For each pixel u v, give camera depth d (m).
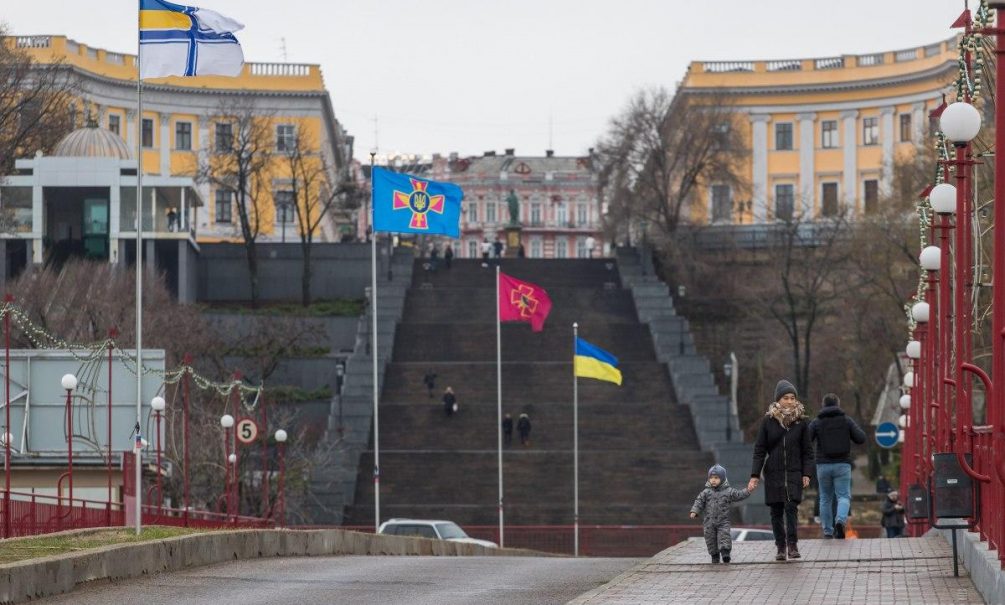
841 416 76.44
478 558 82.31
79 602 52.09
